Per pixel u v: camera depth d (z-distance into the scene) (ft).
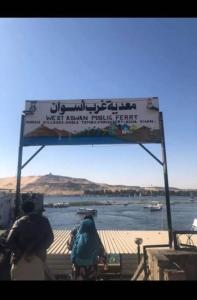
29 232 17.22
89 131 31.04
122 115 31.01
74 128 31.14
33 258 17.12
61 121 31.27
